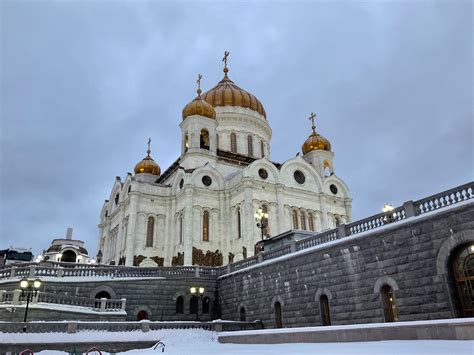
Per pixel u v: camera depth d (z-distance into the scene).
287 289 28.53
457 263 19.11
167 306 35.19
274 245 37.03
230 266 36.69
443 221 19.53
